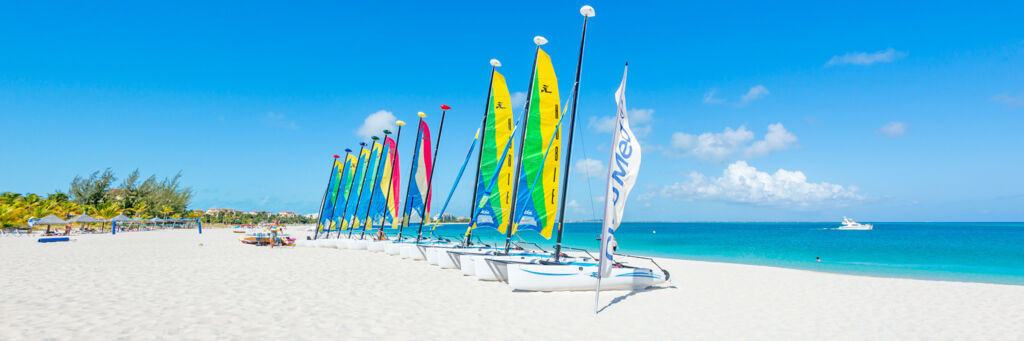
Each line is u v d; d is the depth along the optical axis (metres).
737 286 16.22
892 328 10.30
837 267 27.14
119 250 25.97
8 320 8.90
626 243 60.38
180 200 92.62
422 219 26.30
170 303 10.98
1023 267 27.11
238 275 16.05
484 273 15.52
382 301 11.99
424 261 21.92
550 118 16.92
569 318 10.60
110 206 71.00
